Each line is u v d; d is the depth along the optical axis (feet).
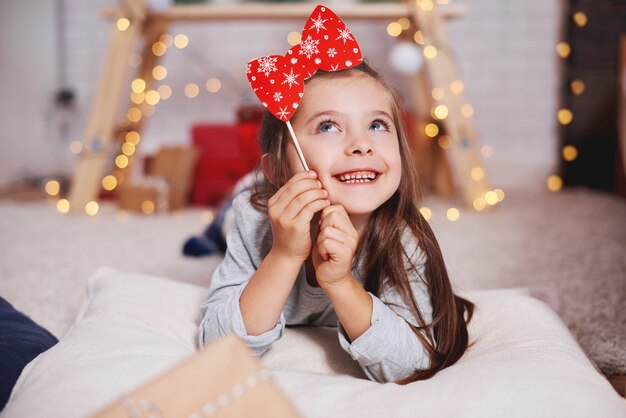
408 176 3.18
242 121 10.19
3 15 12.34
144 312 3.40
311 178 2.66
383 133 2.89
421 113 10.47
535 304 3.50
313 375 2.69
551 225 8.03
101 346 2.87
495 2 11.50
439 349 3.02
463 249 6.75
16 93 12.52
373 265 3.11
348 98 2.83
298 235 2.61
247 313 2.80
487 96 11.73
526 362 2.61
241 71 12.13
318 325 3.55
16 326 3.37
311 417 2.33
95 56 12.50
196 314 3.53
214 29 12.09
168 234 7.77
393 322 2.82
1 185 12.41
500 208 9.51
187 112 12.30
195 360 1.98
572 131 11.35
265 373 1.94
